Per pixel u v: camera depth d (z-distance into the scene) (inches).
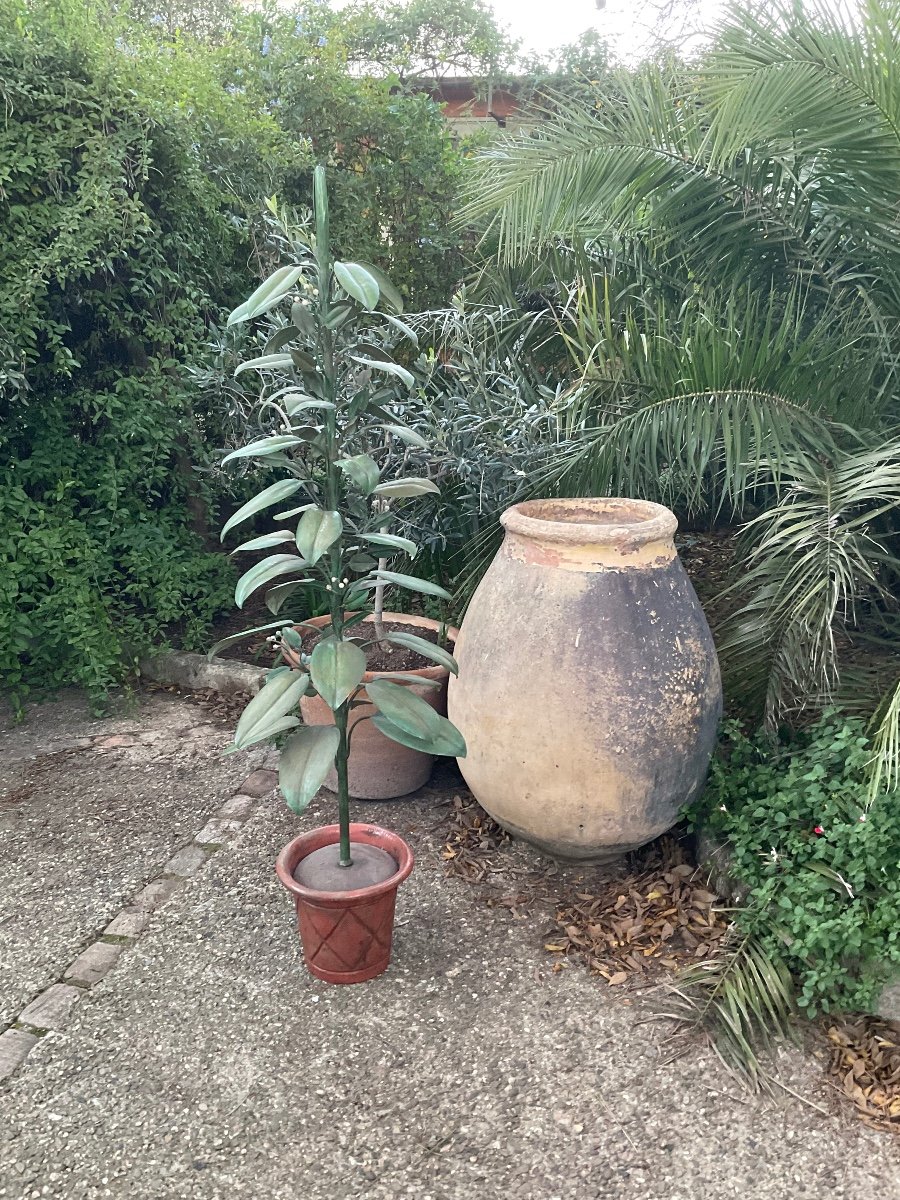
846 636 129.0
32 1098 78.2
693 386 116.2
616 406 122.3
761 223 133.3
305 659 87.2
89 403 166.1
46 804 127.7
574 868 109.6
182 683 166.7
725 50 110.7
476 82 321.4
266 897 106.0
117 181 153.7
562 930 99.5
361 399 86.3
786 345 121.4
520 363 159.9
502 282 170.6
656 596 96.6
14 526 153.6
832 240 131.6
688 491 136.3
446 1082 80.1
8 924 101.9
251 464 165.9
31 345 153.3
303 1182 70.9
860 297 130.6
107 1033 85.5
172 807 126.4
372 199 233.5
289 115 225.8
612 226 144.4
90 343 173.6
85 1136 74.7
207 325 181.0
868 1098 78.4
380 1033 85.6
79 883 109.3
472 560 137.6
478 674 100.4
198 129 181.9
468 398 133.4
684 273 147.5
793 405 115.2
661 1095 78.7
